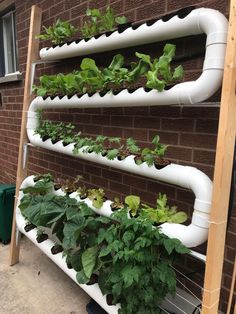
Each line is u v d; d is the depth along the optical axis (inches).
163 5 65.7
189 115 63.9
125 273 52.6
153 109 70.9
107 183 86.2
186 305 66.3
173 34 54.5
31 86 91.4
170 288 53.0
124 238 54.4
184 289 69.7
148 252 54.4
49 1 97.7
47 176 90.0
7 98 133.2
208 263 47.8
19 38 117.6
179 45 64.6
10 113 132.3
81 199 74.8
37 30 91.0
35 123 90.9
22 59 117.9
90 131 89.1
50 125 87.2
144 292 53.4
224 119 44.3
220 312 62.7
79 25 87.4
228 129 44.6
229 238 59.7
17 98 125.0
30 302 79.1
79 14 86.8
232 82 43.4
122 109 78.2
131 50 74.3
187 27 51.3
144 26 58.4
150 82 53.5
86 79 68.4
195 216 51.1
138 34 59.4
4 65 142.5
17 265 96.1
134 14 71.9
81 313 75.1
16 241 95.3
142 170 59.6
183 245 51.8
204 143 62.1
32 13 89.4
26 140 94.0
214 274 48.1
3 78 130.2
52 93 82.7
